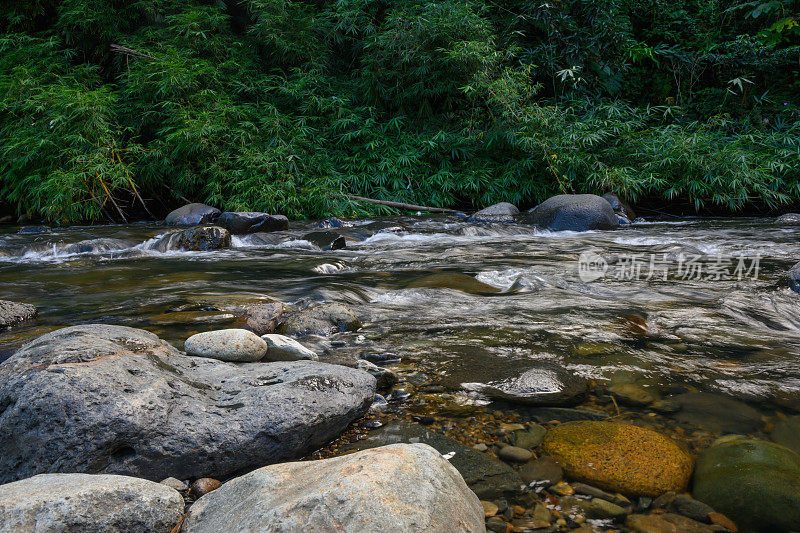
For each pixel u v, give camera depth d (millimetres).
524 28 12922
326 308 3102
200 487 1562
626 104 12461
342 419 1851
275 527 1119
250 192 9695
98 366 1727
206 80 10664
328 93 12016
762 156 10492
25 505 1173
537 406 2016
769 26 13719
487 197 10820
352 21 12047
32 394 1573
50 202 9039
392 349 2652
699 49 13617
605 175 10117
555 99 12523
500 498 1462
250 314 3186
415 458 1327
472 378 2285
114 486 1294
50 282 4582
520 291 3990
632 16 14539
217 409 1757
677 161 10227
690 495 1468
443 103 12297
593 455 1638
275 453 1705
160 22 12320
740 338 2793
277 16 11711
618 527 1343
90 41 12359
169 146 9953
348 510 1133
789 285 3967
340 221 8523
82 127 9461
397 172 10789
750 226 8328
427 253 6207
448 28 11031
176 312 3344
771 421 1864
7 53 11273
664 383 2211
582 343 2697
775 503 1383
